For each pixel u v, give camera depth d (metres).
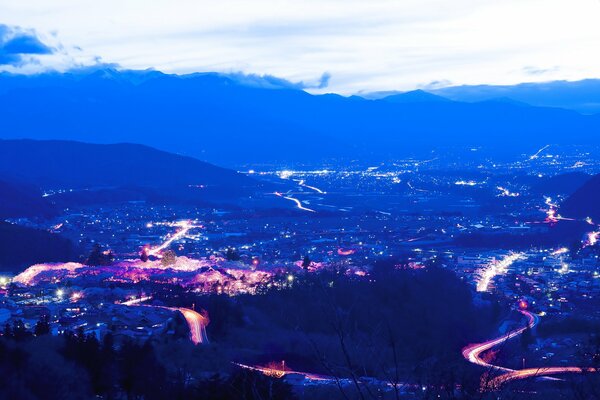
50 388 35.62
